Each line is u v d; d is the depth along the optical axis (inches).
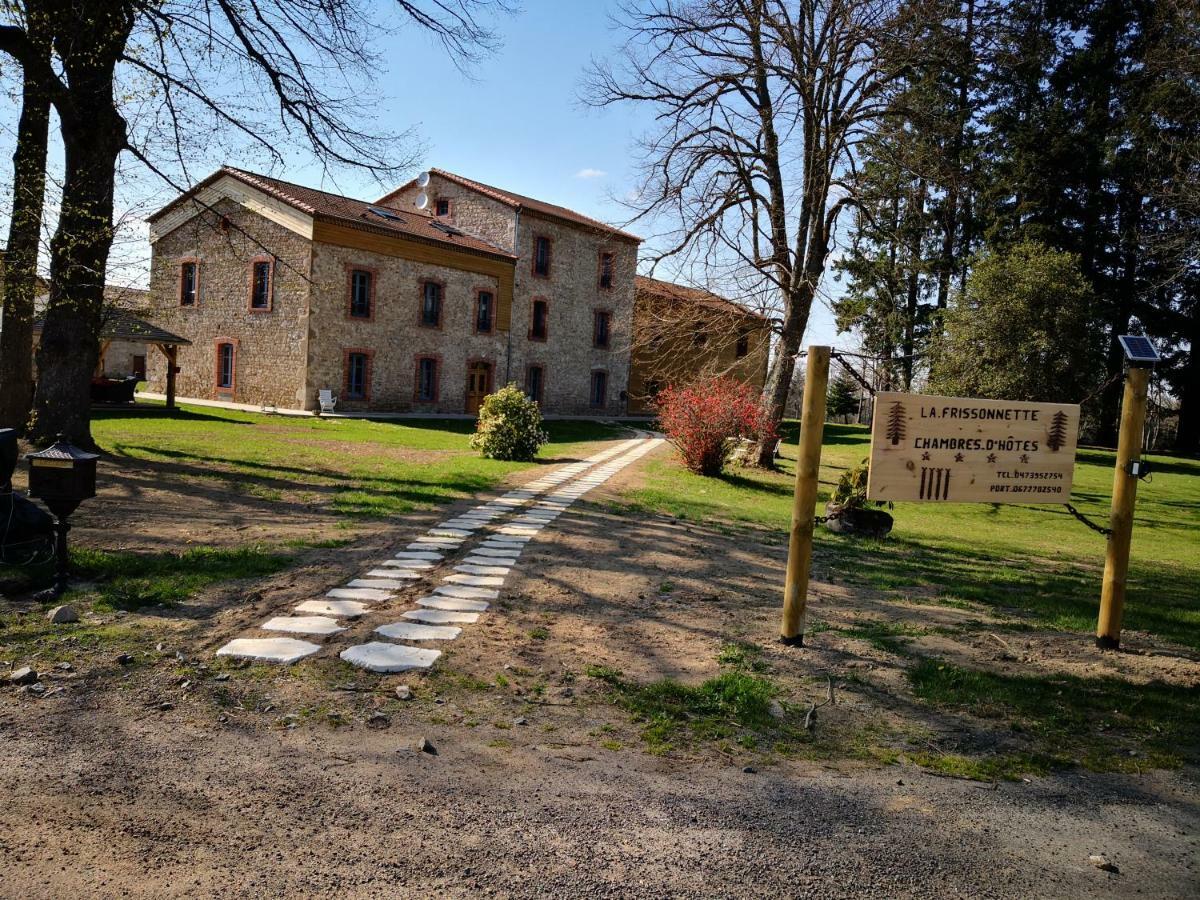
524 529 424.2
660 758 160.1
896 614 291.0
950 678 212.5
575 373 1674.5
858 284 1286.9
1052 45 1282.0
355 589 273.7
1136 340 251.3
